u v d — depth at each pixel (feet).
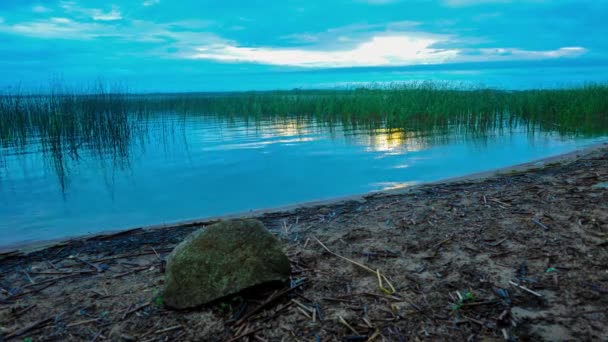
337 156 33.45
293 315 9.73
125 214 20.04
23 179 27.50
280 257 11.23
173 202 21.85
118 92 43.86
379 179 25.66
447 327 9.00
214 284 10.37
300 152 35.45
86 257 14.21
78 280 12.28
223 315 9.85
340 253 13.41
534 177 23.49
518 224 15.15
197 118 66.33
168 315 9.96
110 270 12.97
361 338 8.75
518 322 9.00
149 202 21.95
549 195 18.72
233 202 21.62
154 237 16.20
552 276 10.98
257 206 20.68
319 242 14.42
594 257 11.94
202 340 8.95
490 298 10.07
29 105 43.55
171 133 48.70
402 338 8.70
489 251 12.94
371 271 11.91
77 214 20.16
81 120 41.45
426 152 34.63
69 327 9.64
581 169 24.91
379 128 50.37
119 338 9.14
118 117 43.32
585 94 55.83
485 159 31.22
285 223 17.17
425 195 20.68
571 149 34.19
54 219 19.33
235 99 72.64
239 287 10.37
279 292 10.64
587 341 8.23
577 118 50.98
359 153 34.53
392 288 10.77
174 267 10.64
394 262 12.52
